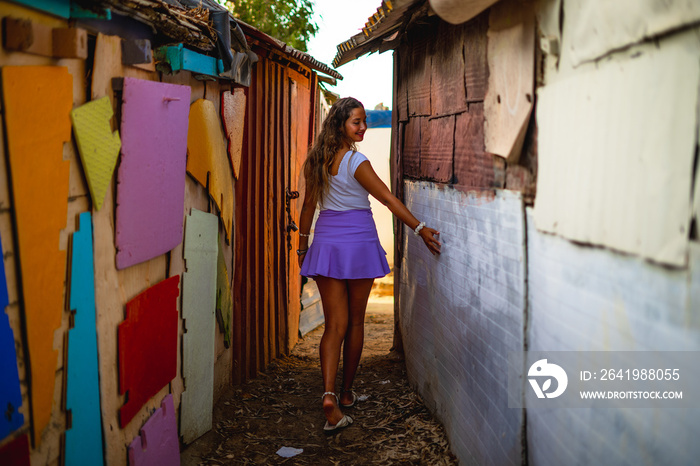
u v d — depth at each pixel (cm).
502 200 253
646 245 143
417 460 340
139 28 279
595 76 168
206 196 392
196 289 364
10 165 183
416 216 437
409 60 457
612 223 159
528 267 226
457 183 329
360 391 471
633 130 148
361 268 394
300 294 716
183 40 309
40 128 198
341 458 355
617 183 156
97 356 242
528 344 227
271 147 562
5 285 181
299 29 1127
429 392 403
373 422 403
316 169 397
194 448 361
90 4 218
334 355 400
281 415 429
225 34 359
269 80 551
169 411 320
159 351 305
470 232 303
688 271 128
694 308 126
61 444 216
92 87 235
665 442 138
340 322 405
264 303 544
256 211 519
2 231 181
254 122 513
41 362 201
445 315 357
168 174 307
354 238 395
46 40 200
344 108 395
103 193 243
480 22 279
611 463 162
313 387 494
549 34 199
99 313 244
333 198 398
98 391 243
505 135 242
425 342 415
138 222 275
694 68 125
